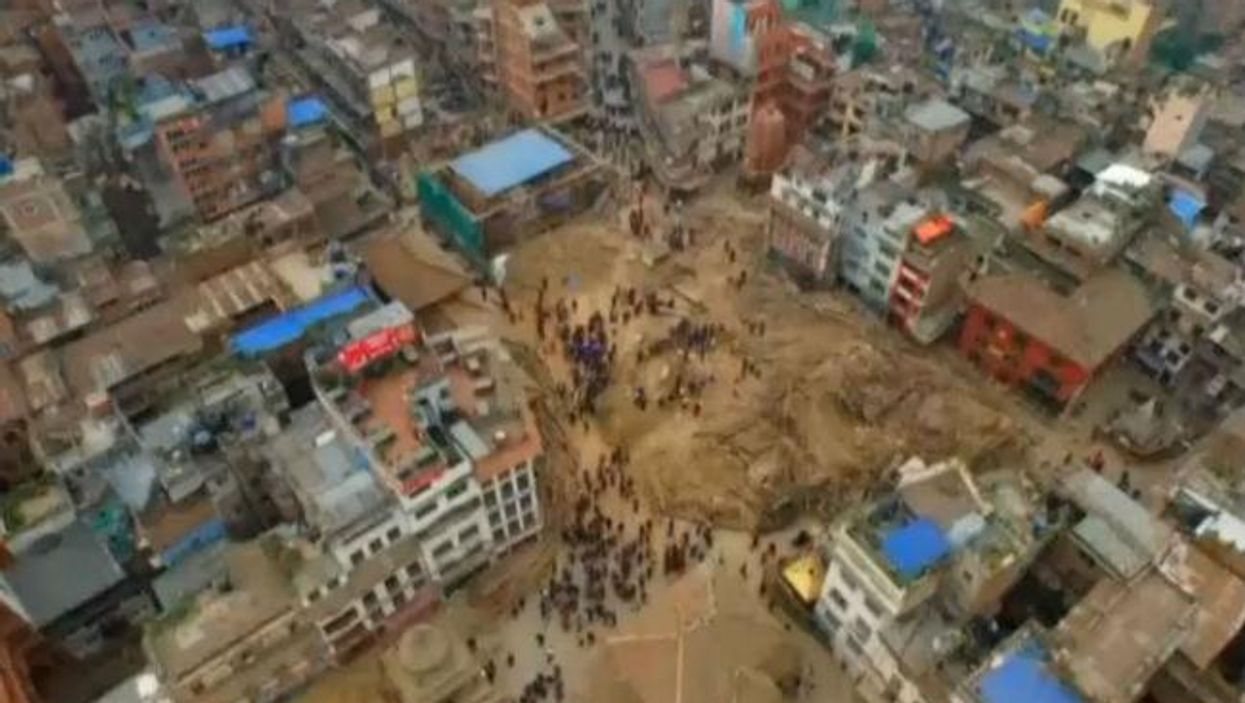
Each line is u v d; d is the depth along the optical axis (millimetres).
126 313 79062
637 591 65625
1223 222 86625
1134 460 74625
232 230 86000
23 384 69688
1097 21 112125
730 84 103938
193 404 67812
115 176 91062
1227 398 76000
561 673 61688
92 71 104375
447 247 96750
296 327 74062
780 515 70500
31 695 57938
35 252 81750
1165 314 78875
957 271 81562
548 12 105625
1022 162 91312
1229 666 59375
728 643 59031
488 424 64062
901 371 79062
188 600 57594
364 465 61344
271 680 57406
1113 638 52906
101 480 65250
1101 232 80375
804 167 86312
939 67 113625
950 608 57438
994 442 73438
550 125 109312
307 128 97438
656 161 102062
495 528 65938
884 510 57906
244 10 125312
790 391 77875
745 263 92688
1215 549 58750
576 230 96250
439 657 55938
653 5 124812
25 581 60594
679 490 72000
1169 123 94562
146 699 55188
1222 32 120125
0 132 95500
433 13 118500
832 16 117250
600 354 82562
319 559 59125
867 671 60281
